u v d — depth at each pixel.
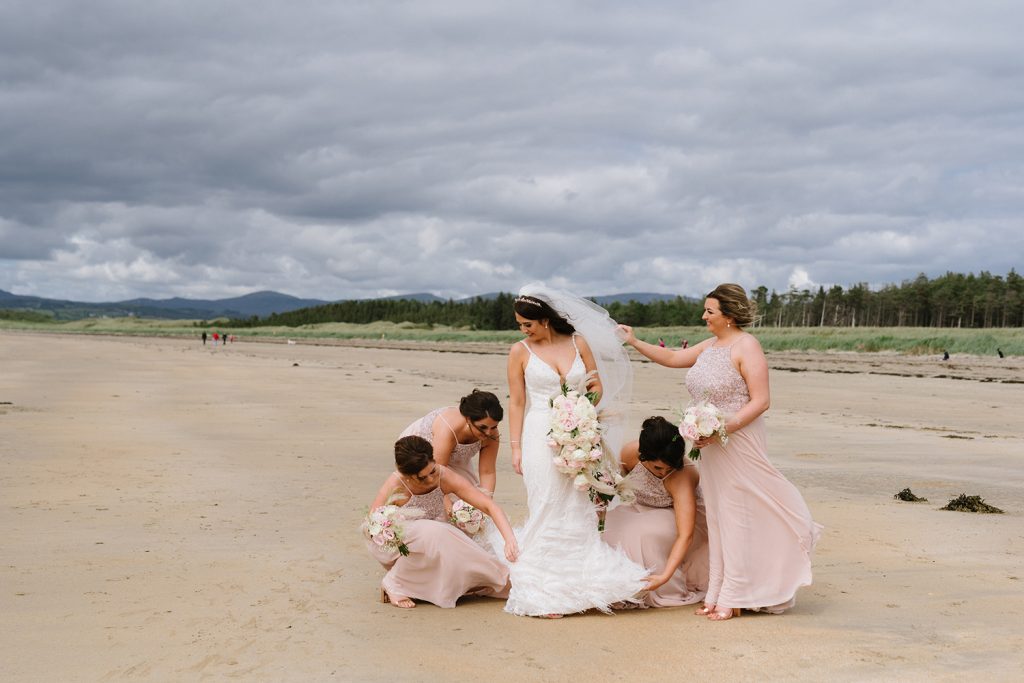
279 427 14.04
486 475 5.49
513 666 3.88
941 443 12.73
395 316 190.75
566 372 5.02
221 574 5.47
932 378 27.81
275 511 7.49
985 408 18.58
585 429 4.72
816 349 51.06
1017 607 4.82
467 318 164.62
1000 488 9.05
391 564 5.14
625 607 4.92
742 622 4.60
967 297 122.31
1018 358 40.44
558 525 4.83
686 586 5.12
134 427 13.60
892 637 4.29
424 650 4.11
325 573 5.54
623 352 5.30
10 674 3.74
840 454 11.60
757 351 4.77
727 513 4.75
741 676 3.74
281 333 133.50
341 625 4.50
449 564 4.87
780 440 13.06
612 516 5.22
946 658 3.96
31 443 11.55
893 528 6.99
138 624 4.46
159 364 33.81
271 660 3.95
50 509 7.43
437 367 35.75
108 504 7.68
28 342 61.72
